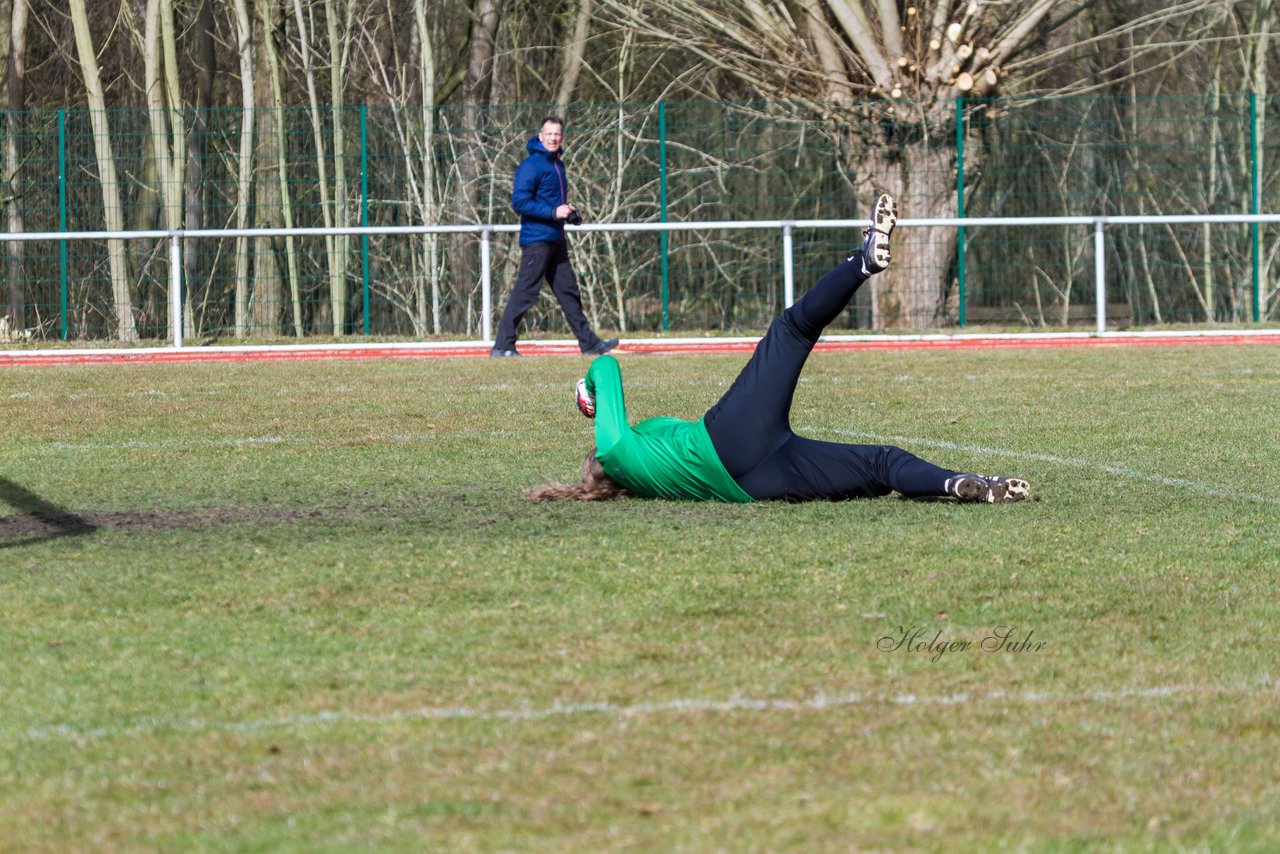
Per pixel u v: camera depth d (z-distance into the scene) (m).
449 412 16.16
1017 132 32.03
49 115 30.17
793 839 4.84
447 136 30.97
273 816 5.05
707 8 36.19
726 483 10.53
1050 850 4.76
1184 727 5.87
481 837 4.87
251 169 31.31
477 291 31.17
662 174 29.77
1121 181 32.31
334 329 30.72
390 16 38.28
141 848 4.82
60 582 8.35
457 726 5.89
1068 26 37.72
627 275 31.92
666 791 5.23
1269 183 31.86
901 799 5.15
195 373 21.05
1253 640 7.05
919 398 16.98
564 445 13.73
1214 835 4.88
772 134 31.86
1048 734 5.79
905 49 32.56
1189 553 8.88
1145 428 14.30
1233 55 38.97
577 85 41.25
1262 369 19.91
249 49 34.34
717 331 28.84
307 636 7.20
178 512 10.51
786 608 7.62
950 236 31.28
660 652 6.86
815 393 17.58
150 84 33.16
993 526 9.69
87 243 29.88
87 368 22.11
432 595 7.98
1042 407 16.02
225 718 6.02
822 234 32.22
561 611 7.61
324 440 14.16
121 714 6.08
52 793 5.27
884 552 8.91
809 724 5.89
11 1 37.56
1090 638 7.07
